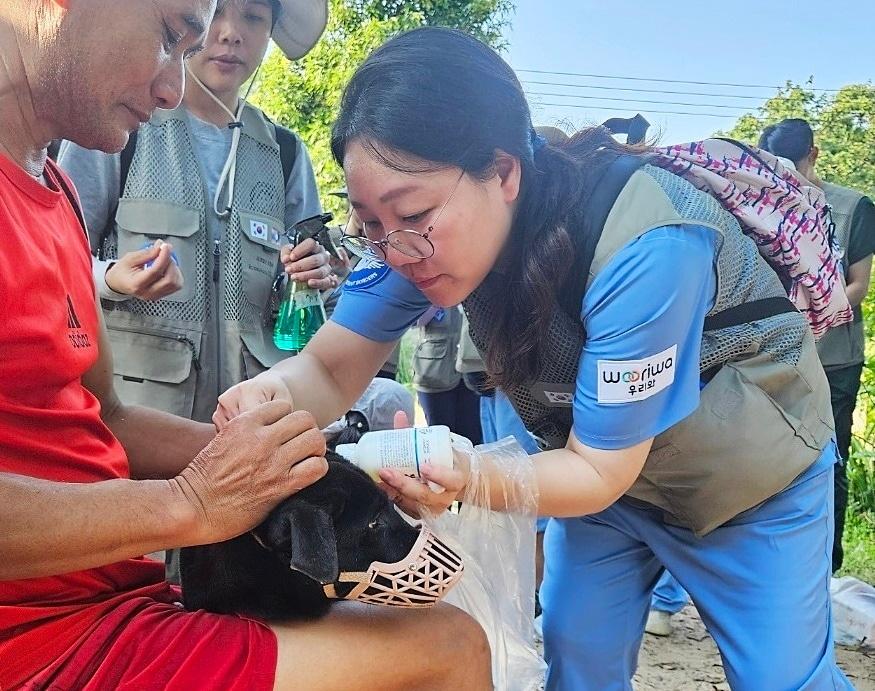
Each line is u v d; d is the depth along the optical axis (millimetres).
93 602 1565
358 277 2156
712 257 1800
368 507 1541
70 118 1604
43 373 1518
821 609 2021
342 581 1510
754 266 1944
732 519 2049
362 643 1556
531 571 1878
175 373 2719
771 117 20844
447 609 1689
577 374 1902
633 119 2072
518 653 1878
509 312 1885
